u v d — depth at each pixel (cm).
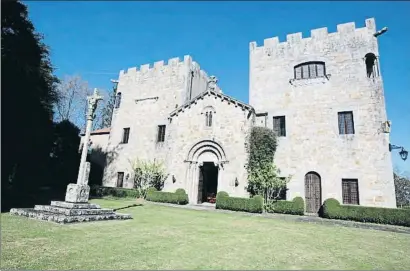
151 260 632
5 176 1875
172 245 790
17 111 1777
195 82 3198
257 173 2080
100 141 3334
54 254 647
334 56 2291
